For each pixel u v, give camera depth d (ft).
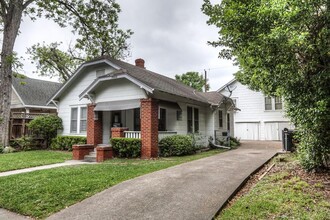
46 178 20.92
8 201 16.35
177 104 40.40
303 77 16.07
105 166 26.32
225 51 27.07
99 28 60.64
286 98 18.53
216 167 23.94
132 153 33.78
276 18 13.51
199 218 12.42
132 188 17.63
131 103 35.45
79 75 47.52
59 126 48.93
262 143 57.52
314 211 12.05
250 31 15.56
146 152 33.06
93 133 39.17
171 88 40.11
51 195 16.79
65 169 24.88
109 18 59.47
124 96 36.78
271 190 15.61
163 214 13.07
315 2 12.46
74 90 48.62
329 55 14.83
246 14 15.07
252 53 15.84
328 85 15.55
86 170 24.06
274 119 67.51
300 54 15.19
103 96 39.19
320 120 16.28
